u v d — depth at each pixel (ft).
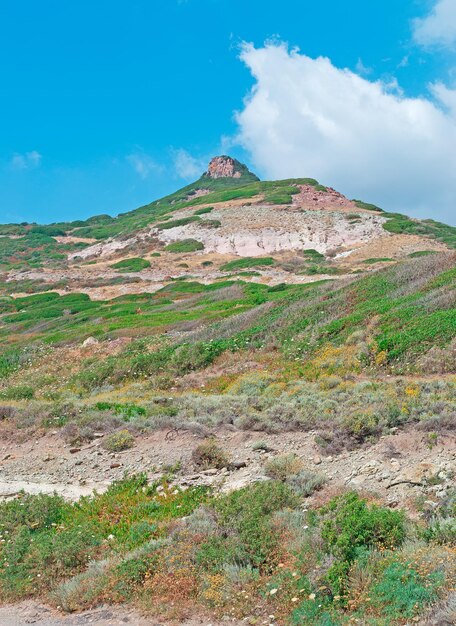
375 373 74.69
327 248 287.48
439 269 117.91
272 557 28.35
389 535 27.14
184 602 26.22
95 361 116.67
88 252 361.30
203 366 96.63
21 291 276.82
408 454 40.09
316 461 42.19
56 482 46.65
